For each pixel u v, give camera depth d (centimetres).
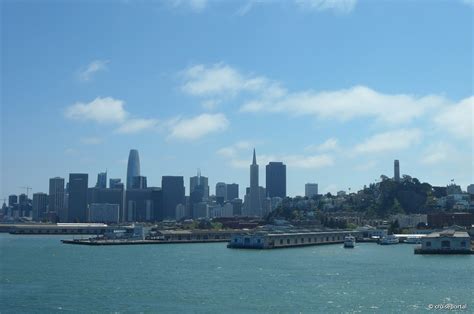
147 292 13875
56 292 13938
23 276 17425
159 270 19262
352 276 17025
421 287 14412
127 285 15188
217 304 12131
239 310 11469
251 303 12231
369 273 17862
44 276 17438
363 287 14500
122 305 12069
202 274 17850
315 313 11144
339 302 12288
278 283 15438
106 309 11644
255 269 19462
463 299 12569
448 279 16038
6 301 12631
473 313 11069
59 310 11606
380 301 12375
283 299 12706
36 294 13625
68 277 17138
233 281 15950
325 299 12669
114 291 14062
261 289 14275
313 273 18000
